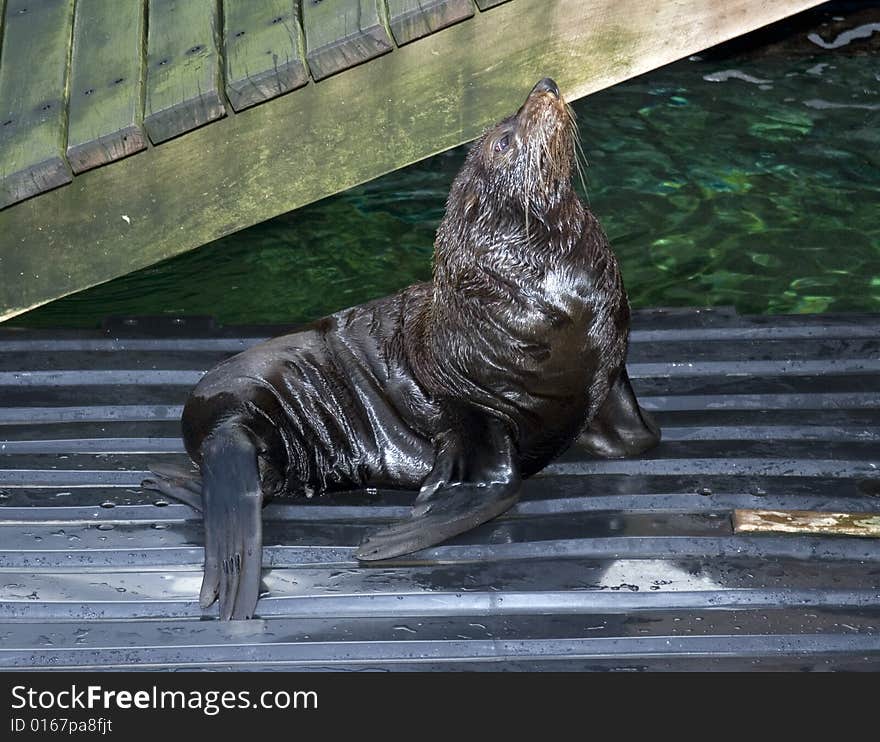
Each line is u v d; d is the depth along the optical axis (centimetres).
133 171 1313
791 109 1973
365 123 1345
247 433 1062
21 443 1194
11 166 1281
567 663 902
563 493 1087
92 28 1420
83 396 1273
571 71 1384
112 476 1142
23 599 981
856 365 1274
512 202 973
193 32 1367
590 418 1068
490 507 1026
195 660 920
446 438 1080
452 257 1014
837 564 991
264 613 959
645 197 1772
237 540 985
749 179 1805
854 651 907
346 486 1120
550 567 997
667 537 1020
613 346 1016
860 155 1848
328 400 1120
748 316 1370
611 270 1005
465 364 1032
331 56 1291
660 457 1130
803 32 2173
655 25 1384
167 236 1353
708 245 1659
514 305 989
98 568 1019
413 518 1023
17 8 1480
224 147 1323
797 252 1636
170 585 997
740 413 1200
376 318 1147
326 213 1830
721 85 2056
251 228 1798
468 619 946
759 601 952
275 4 1364
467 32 1323
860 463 1119
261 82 1286
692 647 910
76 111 1318
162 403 1259
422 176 1925
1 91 1362
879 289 1556
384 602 962
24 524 1071
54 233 1330
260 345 1147
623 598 956
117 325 1404
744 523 1026
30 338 1377
